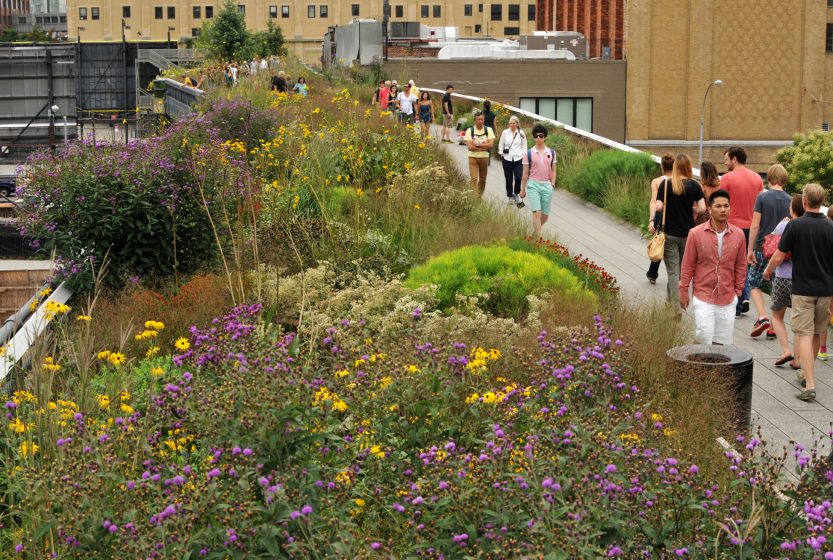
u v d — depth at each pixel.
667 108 68.38
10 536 6.34
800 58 68.56
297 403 6.08
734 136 69.00
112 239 14.37
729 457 6.55
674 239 13.18
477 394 7.07
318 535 5.28
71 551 5.71
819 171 61.78
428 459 6.01
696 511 5.92
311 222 15.06
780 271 11.25
